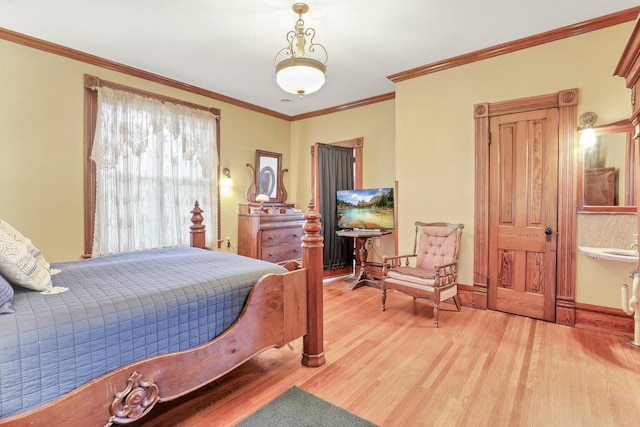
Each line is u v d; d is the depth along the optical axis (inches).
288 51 129.2
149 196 150.7
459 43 124.6
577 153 115.1
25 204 118.4
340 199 189.8
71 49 126.0
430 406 71.4
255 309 76.0
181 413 69.5
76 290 61.6
